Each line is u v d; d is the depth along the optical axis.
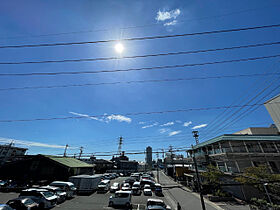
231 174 21.88
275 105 13.68
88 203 18.48
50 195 16.88
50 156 31.41
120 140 42.53
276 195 17.41
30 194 15.77
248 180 18.27
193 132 33.03
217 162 26.52
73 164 32.72
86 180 25.42
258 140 24.55
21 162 29.31
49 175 27.72
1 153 53.97
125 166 72.69
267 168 20.89
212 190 24.92
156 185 26.53
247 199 20.34
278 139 24.44
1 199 18.30
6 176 28.19
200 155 31.91
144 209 17.00
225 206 18.27
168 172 59.88
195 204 19.66
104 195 23.44
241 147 24.97
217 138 26.73
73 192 21.66
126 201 17.52
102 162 66.50
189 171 42.53
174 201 21.44
